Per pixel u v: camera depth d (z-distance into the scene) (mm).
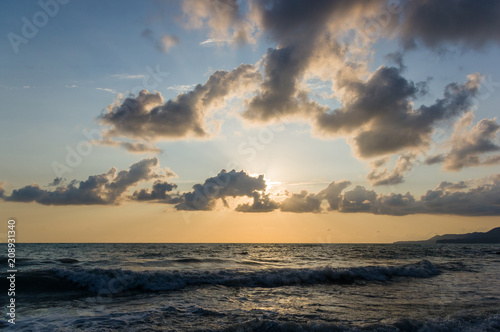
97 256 35625
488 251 66375
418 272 23625
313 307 12875
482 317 11172
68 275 17516
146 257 34250
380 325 10102
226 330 9531
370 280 20531
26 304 13211
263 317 11094
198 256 37875
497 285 19078
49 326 9938
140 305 13055
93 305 13031
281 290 16844
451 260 37938
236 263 29391
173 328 9750
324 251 58438
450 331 9844
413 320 10586
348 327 9883
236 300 14219
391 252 56375
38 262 26453
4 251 45219
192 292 15984
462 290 17203
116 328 9734
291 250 61062
